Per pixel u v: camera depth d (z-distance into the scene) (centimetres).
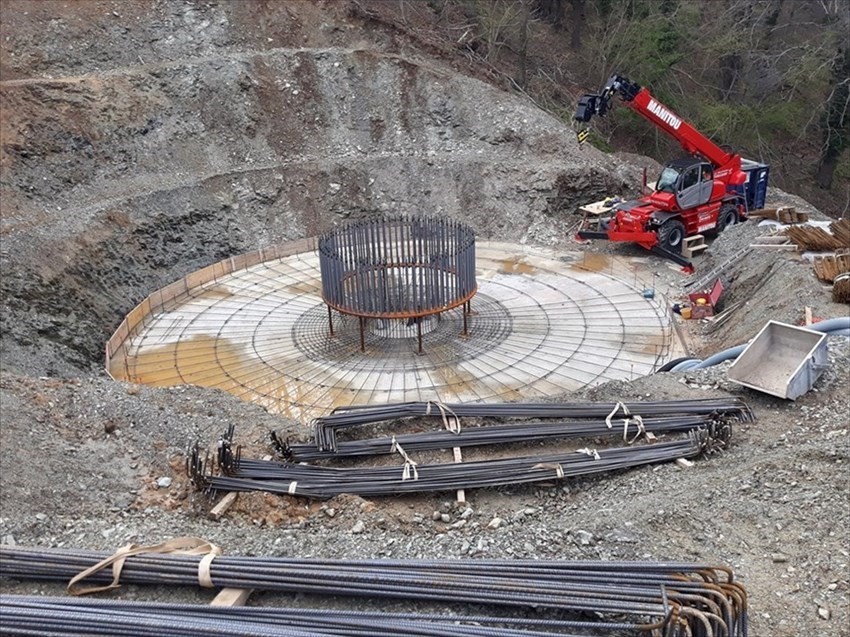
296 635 559
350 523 873
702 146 2081
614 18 3469
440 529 875
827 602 691
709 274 1880
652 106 2028
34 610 589
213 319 1839
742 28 3750
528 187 2366
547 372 1538
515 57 3428
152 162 2269
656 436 1069
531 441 1076
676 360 1426
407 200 2409
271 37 2742
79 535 766
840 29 3597
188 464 952
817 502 838
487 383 1499
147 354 1670
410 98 2625
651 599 603
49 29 2461
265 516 898
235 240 2212
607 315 1797
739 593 621
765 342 1188
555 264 2122
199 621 577
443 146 2555
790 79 3556
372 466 1038
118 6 2631
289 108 2542
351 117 2583
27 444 943
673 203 2025
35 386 1104
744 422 1077
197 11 2716
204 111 2433
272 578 629
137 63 2536
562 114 3120
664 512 822
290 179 2369
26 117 2106
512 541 743
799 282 1561
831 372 1165
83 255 1855
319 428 1102
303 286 2020
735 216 2178
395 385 1503
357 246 1675
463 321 1762
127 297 1892
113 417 1075
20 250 1731
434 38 3072
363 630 570
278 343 1706
